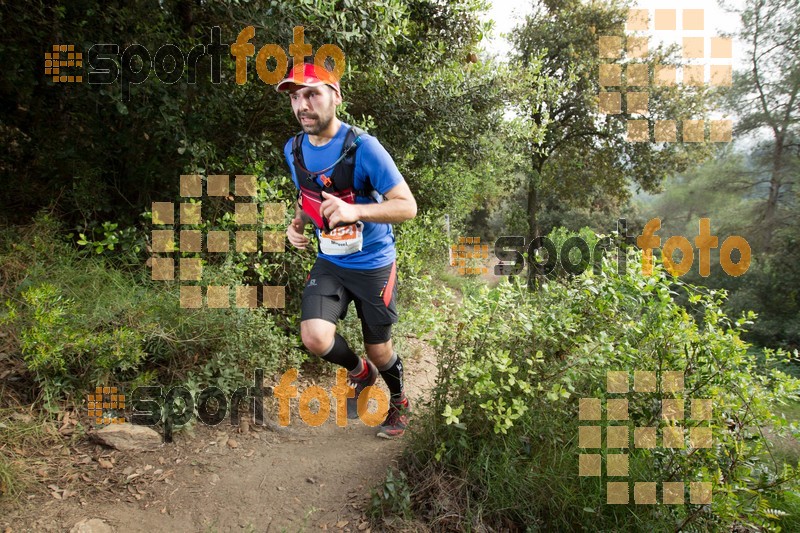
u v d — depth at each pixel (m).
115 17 3.55
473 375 2.34
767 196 14.62
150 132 3.80
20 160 4.13
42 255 3.41
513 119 6.83
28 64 3.71
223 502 2.35
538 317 2.61
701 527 2.36
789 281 12.38
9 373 2.79
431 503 2.28
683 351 2.62
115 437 2.63
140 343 2.96
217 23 4.04
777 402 2.79
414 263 5.59
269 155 4.23
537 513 2.28
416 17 5.50
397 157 5.54
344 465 2.65
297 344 3.74
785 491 2.43
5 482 2.21
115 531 2.12
